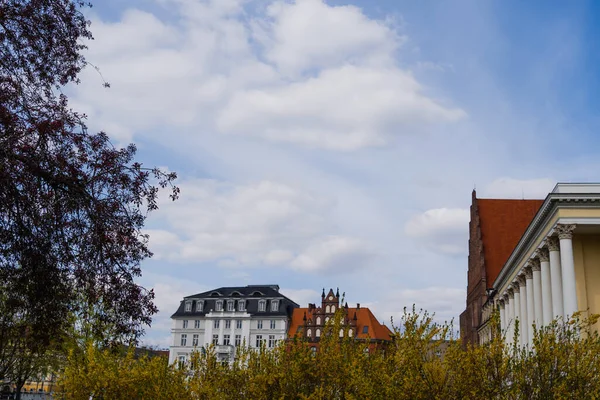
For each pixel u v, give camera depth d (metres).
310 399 25.66
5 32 14.70
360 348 27.16
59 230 14.87
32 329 16.42
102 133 15.58
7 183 13.75
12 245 14.38
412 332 25.62
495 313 25.77
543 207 46.31
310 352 28.02
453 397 23.44
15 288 15.20
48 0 15.18
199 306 124.38
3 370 37.44
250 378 28.72
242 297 122.31
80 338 33.44
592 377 22.97
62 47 15.55
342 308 29.62
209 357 31.03
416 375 23.80
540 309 51.88
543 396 22.83
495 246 90.12
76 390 30.92
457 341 24.55
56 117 14.98
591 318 26.50
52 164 14.61
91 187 15.22
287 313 120.50
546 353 23.67
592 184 45.03
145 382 31.00
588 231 45.53
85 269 15.24
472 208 96.12
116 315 16.12
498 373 23.67
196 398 30.59
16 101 14.48
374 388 24.47
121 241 15.41
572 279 43.06
